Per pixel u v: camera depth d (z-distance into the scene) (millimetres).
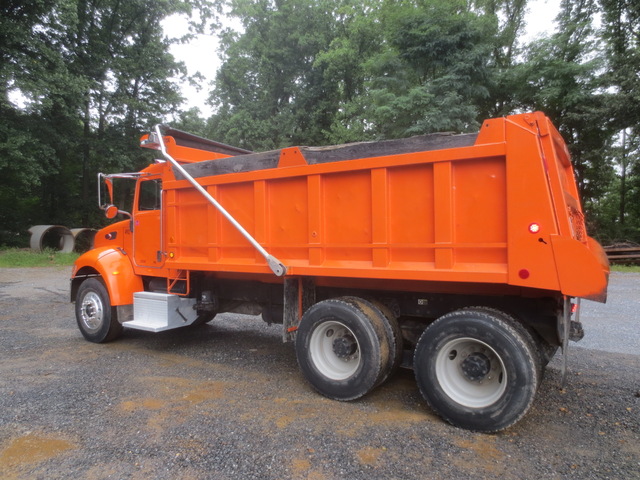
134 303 5949
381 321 4016
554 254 3143
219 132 27219
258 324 7477
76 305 6398
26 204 24016
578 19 20266
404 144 3773
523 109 20422
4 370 4922
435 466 2908
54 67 18359
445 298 4141
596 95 17969
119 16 24547
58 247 21969
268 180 4562
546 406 3910
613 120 17625
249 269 4699
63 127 21391
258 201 4613
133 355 5582
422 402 4059
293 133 26422
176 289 5785
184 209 5375
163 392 4258
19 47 17453
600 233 20266
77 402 3975
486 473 2824
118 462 2945
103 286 6113
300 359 4273
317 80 26781
